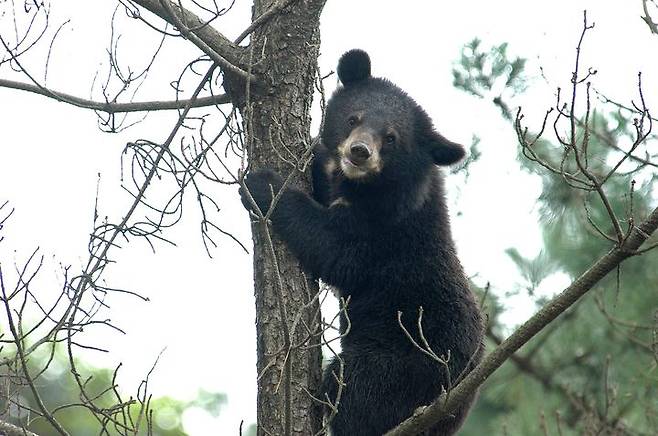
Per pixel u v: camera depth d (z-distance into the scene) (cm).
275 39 1126
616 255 867
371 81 1373
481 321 1313
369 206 1284
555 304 886
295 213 1221
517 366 1786
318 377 1085
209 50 1059
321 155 1328
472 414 1869
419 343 1248
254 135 1138
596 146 1616
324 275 1256
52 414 878
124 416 876
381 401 1222
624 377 1697
